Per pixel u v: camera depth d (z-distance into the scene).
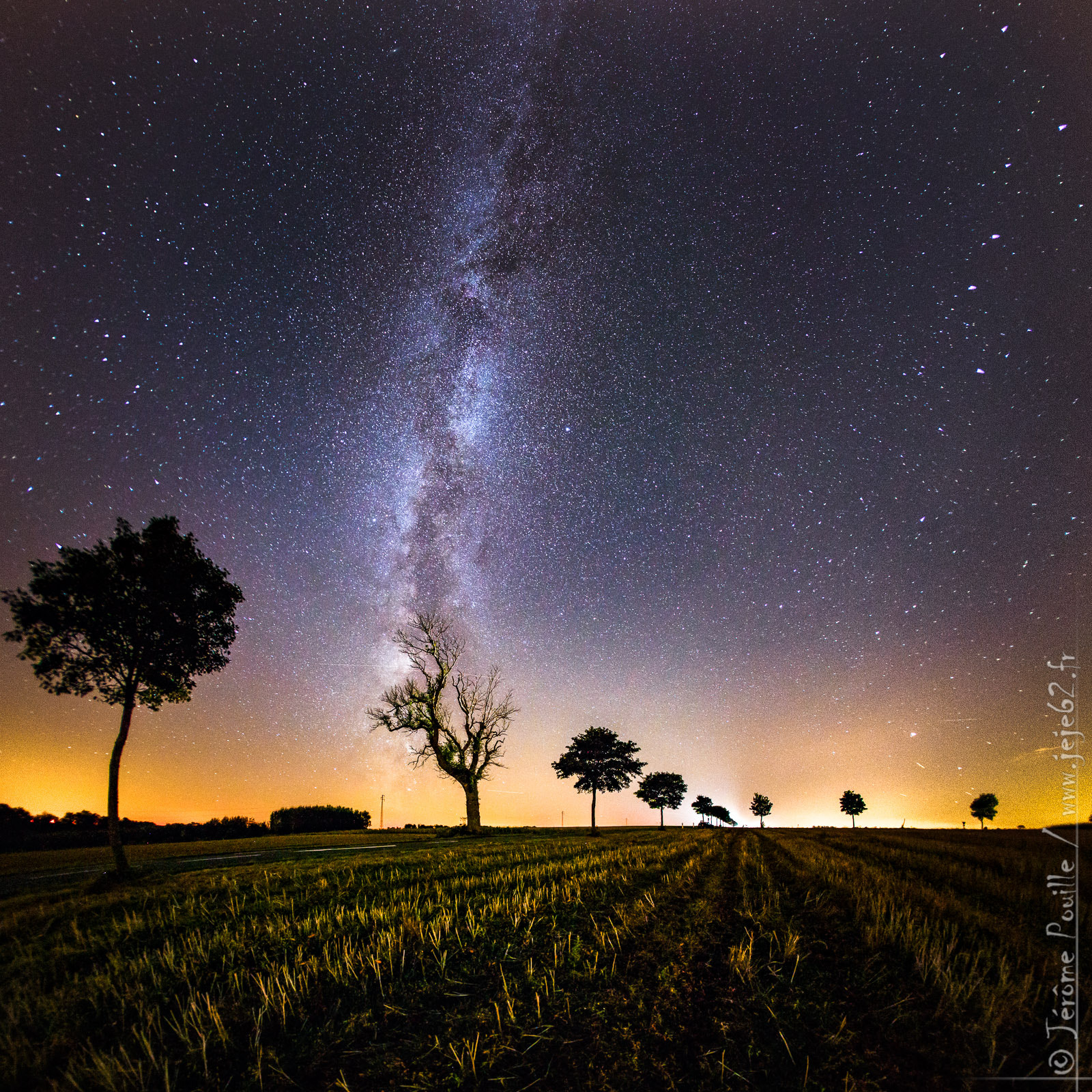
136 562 20.05
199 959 8.80
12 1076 5.53
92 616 19.27
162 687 20.88
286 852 27.42
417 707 47.34
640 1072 5.32
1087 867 16.14
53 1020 6.64
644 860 19.75
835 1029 6.03
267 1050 5.93
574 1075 5.31
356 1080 5.38
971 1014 6.16
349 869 19.39
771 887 14.10
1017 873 15.21
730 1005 6.71
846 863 18.52
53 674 19.50
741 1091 4.99
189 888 15.46
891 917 10.18
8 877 19.55
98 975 8.15
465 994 7.21
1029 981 6.54
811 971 7.70
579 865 18.69
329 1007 6.91
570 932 9.84
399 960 8.46
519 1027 6.24
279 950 9.22
